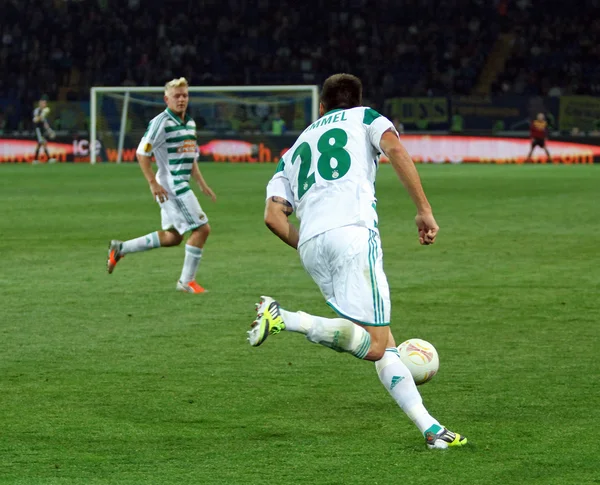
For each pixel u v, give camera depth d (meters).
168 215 23.16
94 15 108.81
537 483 10.15
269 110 89.69
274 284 23.86
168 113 22.81
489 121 88.19
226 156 89.69
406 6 109.44
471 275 25.03
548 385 14.28
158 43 107.44
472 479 10.27
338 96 11.98
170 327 18.81
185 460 10.98
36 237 33.75
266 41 109.50
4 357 16.28
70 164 86.50
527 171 73.75
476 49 106.75
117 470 10.64
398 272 25.62
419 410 11.36
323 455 11.13
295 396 13.77
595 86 100.38
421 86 102.69
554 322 19.06
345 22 109.81
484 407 13.12
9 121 96.88
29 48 107.69
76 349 16.89
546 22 107.88
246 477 10.38
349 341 10.86
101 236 34.03
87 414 12.87
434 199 48.97
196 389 14.17
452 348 16.84
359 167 11.47
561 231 34.84
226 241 32.62
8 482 10.25
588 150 85.31
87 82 105.69
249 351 16.69
